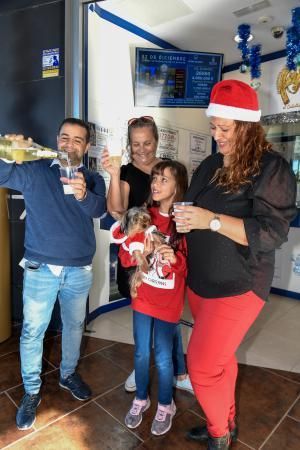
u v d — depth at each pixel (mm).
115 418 1628
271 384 1933
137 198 1633
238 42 2979
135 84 2941
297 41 2594
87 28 2336
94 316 2826
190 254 1300
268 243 1028
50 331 2531
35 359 1602
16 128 2461
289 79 3250
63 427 1562
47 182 1492
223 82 1139
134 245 1433
